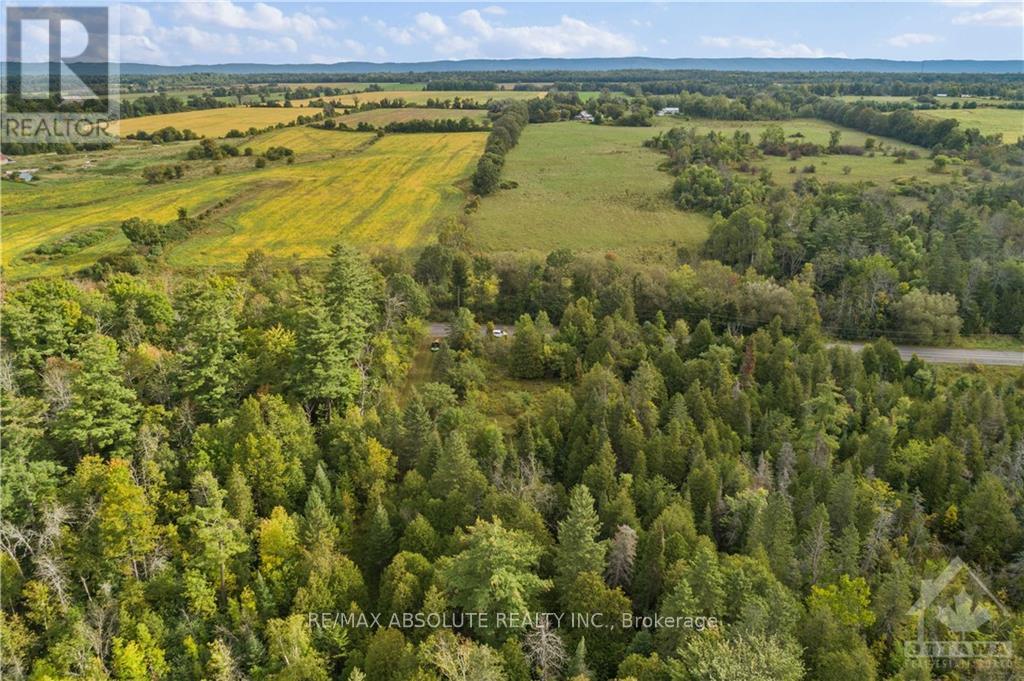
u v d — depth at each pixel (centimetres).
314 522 7112
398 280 13700
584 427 9362
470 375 11875
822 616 5809
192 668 5894
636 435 9050
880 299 14225
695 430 9356
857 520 7800
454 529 7356
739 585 6081
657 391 10700
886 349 12150
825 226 16275
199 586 6319
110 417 7600
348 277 10812
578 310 13375
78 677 5525
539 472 8588
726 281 14525
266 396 8550
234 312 10550
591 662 5994
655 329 12925
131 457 7481
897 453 9438
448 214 19575
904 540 7756
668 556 6706
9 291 11769
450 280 15362
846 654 5453
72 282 12975
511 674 5666
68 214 18962
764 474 8706
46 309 9550
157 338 10169
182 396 8738
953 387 11662
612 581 6788
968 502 8231
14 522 6581
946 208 17500
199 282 12281
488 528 6338
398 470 8544
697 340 12525
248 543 6875
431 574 6562
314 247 17288
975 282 14488
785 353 11450
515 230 18438
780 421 10069
